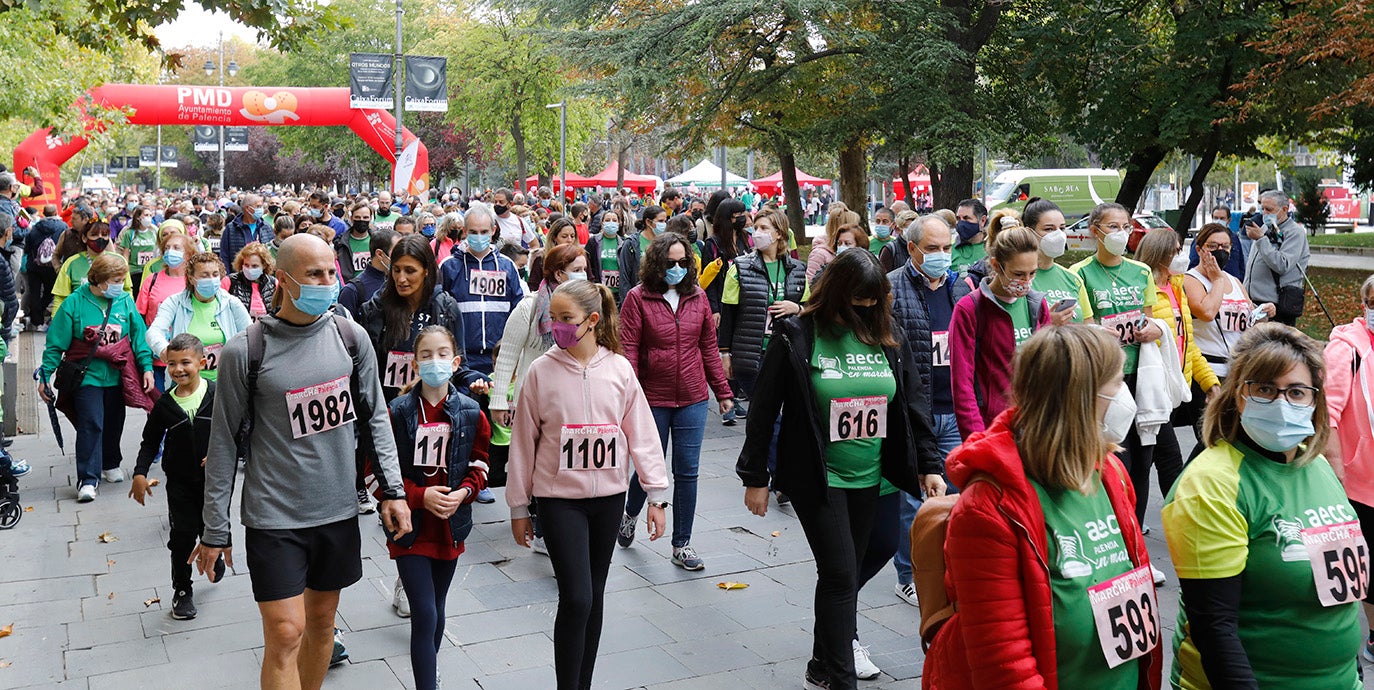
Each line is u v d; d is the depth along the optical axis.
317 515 4.29
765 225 8.80
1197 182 23.66
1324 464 3.26
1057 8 23.09
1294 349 3.09
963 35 22.83
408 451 4.82
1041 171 38.00
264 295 8.92
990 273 6.03
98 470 8.59
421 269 6.71
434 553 4.86
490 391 6.75
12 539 7.53
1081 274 6.24
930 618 3.11
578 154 53.62
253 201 14.78
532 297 6.77
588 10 24.91
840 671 4.74
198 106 32.59
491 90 48.72
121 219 23.98
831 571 4.79
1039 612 2.74
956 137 22.14
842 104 23.23
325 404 4.27
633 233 13.91
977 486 2.80
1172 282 6.71
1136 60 22.53
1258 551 3.10
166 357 6.00
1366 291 4.99
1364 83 16.09
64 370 8.45
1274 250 10.84
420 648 4.81
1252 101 19.92
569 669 4.69
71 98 20.47
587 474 4.77
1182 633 3.30
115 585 6.64
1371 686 5.08
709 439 10.50
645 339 6.70
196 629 5.96
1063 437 2.74
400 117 30.41
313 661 4.54
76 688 5.22
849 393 4.74
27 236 16.70
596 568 4.88
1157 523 7.56
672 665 5.42
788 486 4.82
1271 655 3.14
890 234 10.46
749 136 26.09
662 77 22.23
